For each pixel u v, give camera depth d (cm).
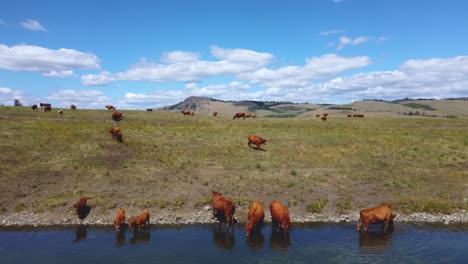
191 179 2834
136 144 3603
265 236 1978
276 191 2670
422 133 4753
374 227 2147
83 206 2311
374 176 2959
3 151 3080
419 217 2338
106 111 6388
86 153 3244
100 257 1680
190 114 6831
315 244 1858
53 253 1727
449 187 2786
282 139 4147
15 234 2002
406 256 1700
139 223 2078
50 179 2698
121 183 2702
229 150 3609
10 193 2462
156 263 1609
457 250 1781
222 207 2145
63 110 6072
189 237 1961
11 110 5375
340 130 4941
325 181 2853
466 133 4750
